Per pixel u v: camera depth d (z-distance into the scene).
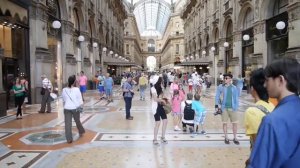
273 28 17.33
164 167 5.40
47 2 16.58
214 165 5.49
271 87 1.67
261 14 18.70
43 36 15.35
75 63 21.16
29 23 14.46
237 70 23.44
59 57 18.97
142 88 18.33
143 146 6.90
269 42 18.14
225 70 28.16
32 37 14.62
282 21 14.85
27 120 10.41
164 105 7.18
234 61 23.83
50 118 10.82
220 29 28.95
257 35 19.14
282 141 1.45
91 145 7.02
